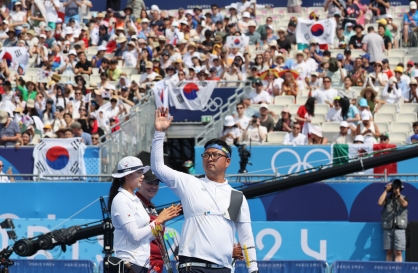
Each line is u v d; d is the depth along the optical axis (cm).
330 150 2889
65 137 3153
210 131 3192
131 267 1409
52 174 2817
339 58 3731
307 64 3766
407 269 2131
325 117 3338
